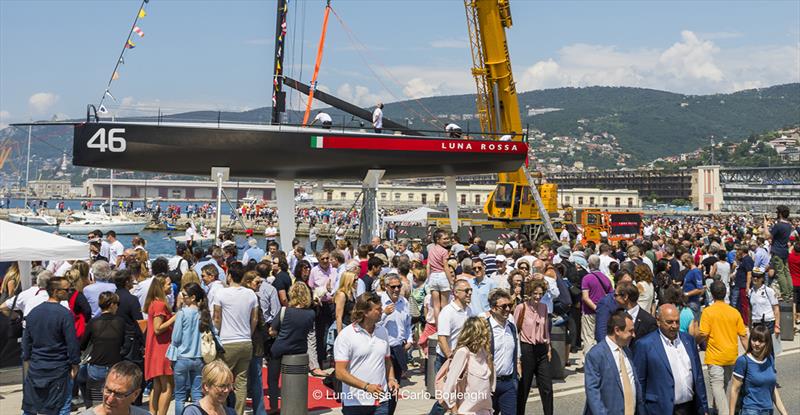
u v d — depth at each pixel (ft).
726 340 30.58
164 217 272.92
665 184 599.16
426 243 87.25
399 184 496.23
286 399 29.14
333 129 72.79
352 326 24.81
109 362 28.37
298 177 75.15
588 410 22.31
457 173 79.15
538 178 115.14
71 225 220.23
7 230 37.35
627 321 22.15
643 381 23.76
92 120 68.03
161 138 66.90
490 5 91.71
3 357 36.91
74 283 32.58
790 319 52.29
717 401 30.53
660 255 60.18
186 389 27.48
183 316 27.27
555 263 45.32
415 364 43.98
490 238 98.99
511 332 26.94
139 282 35.09
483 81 96.12
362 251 42.98
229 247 44.83
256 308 29.40
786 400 35.04
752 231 96.02
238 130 67.97
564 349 39.75
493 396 26.71
